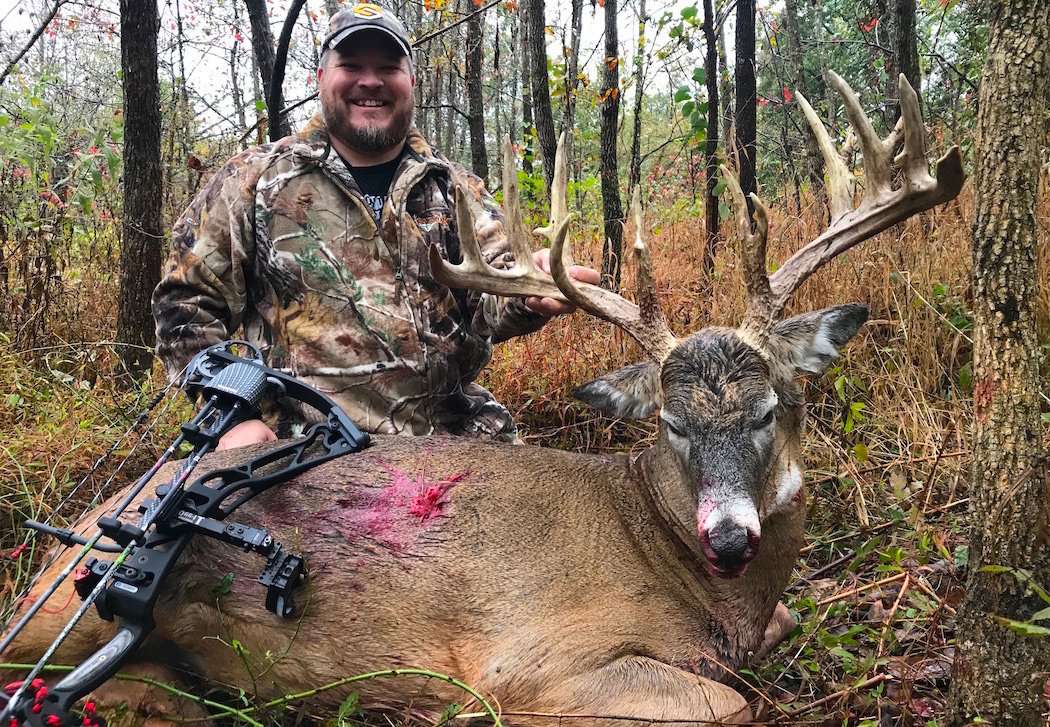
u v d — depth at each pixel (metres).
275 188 1.67
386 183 1.79
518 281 1.46
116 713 1.16
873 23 3.81
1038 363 0.93
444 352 1.75
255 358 1.30
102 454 1.73
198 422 1.18
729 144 2.80
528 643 1.19
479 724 1.18
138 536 1.06
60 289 2.54
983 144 0.93
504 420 1.87
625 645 1.22
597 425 2.06
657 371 1.37
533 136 3.97
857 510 1.60
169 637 1.23
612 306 1.37
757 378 1.24
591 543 1.28
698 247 2.97
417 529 1.25
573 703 1.16
